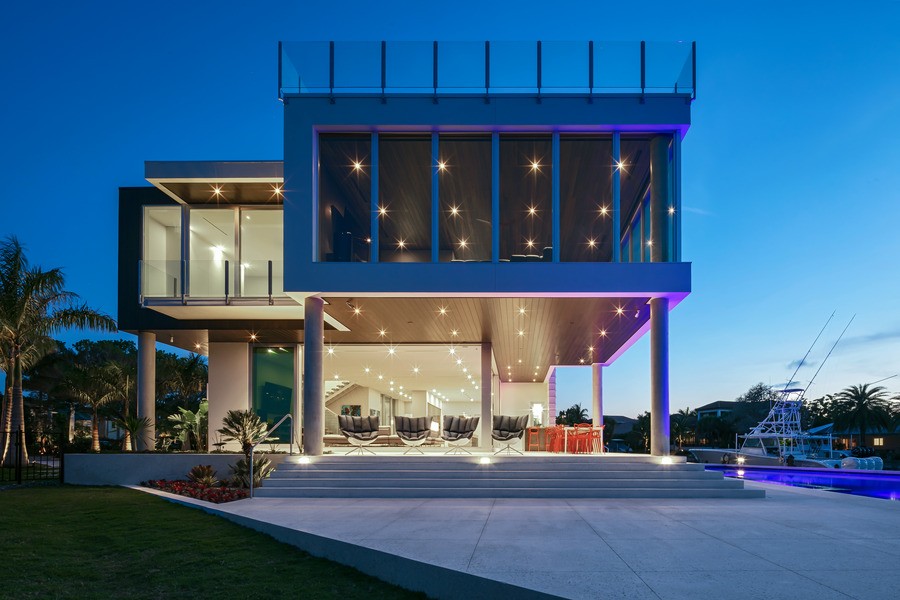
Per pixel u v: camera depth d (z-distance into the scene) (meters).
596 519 8.38
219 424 16.83
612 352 20.39
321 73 12.59
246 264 14.02
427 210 12.66
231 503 10.21
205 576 5.93
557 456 12.46
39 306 18.95
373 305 13.45
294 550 7.12
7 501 10.78
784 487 12.95
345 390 28.28
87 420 40.19
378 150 12.77
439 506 9.82
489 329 16.41
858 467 28.80
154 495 11.43
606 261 12.54
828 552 6.17
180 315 15.10
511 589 4.91
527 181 12.70
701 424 67.38
